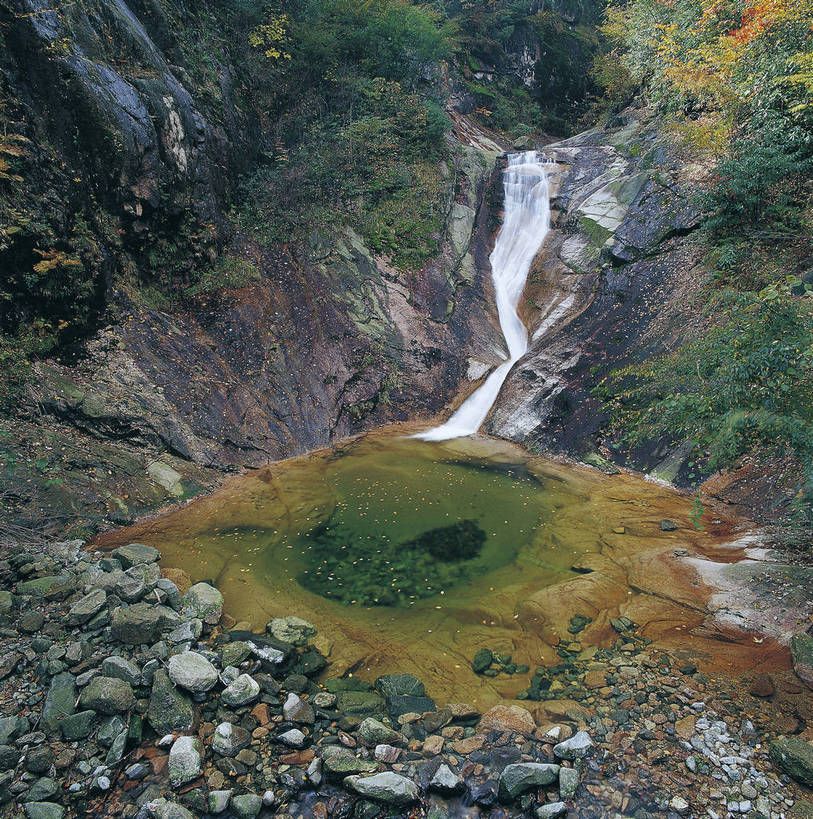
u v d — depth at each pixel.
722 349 5.28
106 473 7.02
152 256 9.61
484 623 5.06
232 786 3.34
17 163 7.27
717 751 3.53
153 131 9.30
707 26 12.30
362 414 10.54
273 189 12.06
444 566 6.05
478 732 3.75
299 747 3.61
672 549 6.15
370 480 8.29
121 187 8.77
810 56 8.53
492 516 7.21
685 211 11.11
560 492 7.95
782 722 3.75
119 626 4.33
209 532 6.66
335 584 5.69
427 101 14.78
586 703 4.01
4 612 4.50
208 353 9.50
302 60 14.02
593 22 28.88
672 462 8.24
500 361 12.00
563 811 3.13
